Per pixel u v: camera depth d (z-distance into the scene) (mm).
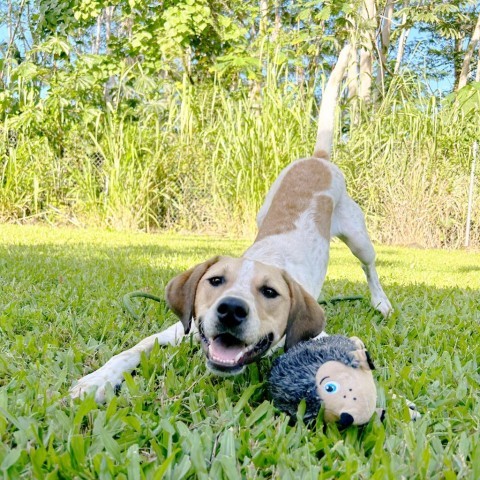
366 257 4734
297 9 17031
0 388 2484
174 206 12281
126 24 18859
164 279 5238
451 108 12539
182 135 12062
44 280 4883
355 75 13203
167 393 2516
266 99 11508
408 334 3766
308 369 2256
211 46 14883
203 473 1796
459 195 12039
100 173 12227
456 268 8133
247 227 11273
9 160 12211
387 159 12094
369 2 15375
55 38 13273
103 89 13797
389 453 2014
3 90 13383
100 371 2672
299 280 3762
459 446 2041
